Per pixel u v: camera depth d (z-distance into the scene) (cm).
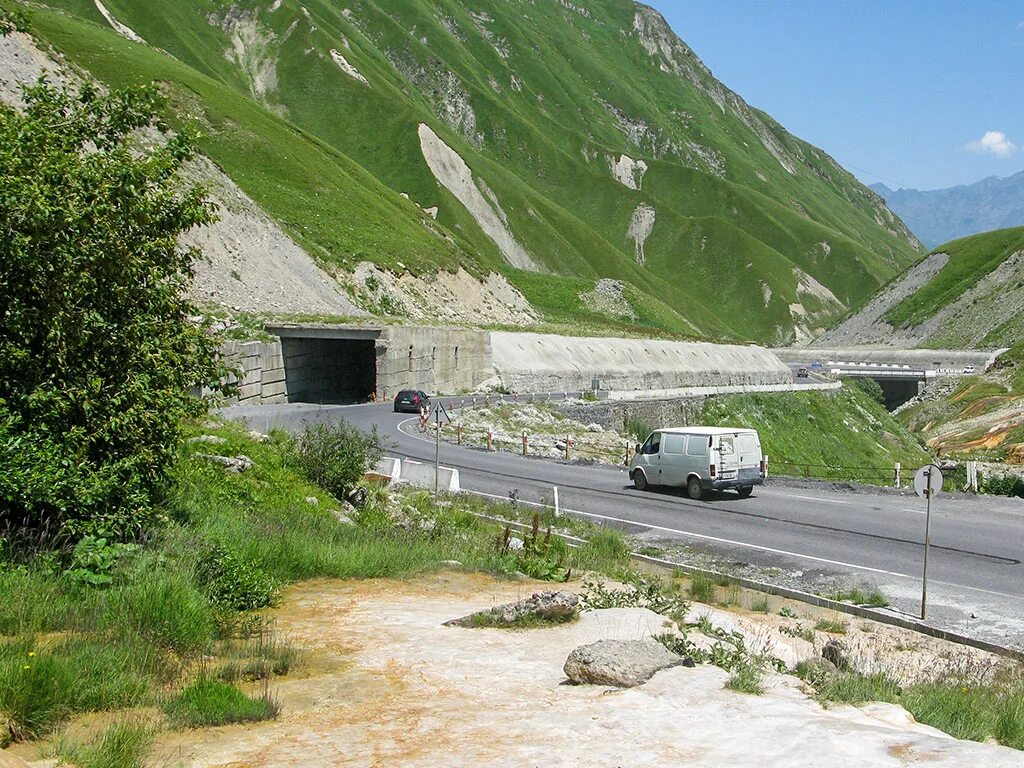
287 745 675
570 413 5353
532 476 2981
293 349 5103
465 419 4478
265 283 6216
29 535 1102
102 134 1296
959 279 16612
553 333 8800
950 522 2255
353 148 19550
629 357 8219
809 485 2977
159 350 1223
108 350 1184
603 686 805
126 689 769
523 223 19575
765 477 2891
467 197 19288
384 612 1142
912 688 915
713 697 761
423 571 1430
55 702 709
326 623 1078
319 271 7594
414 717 735
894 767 578
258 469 1847
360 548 1467
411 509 1997
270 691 812
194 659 895
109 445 1176
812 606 1488
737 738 651
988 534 2092
